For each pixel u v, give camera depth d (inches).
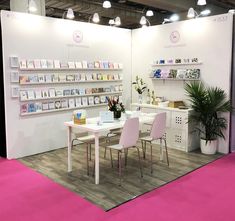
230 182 155.6
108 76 263.3
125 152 190.7
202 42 222.1
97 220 115.7
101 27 255.6
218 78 214.2
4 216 120.0
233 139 218.4
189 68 233.8
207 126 209.2
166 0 291.4
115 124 164.1
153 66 264.2
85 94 245.4
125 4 364.5
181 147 221.6
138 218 117.0
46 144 222.8
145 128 228.1
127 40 280.1
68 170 174.2
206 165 185.0
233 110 213.0
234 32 205.5
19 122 205.3
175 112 222.7
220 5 363.6
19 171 175.8
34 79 210.2
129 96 288.8
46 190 146.5
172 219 116.1
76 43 237.5
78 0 312.0
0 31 194.5
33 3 207.3
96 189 147.3
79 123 165.6
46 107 219.1
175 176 165.5
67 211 123.8
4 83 195.0
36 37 210.4
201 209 124.7
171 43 245.4
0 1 337.7
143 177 164.2
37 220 116.3
